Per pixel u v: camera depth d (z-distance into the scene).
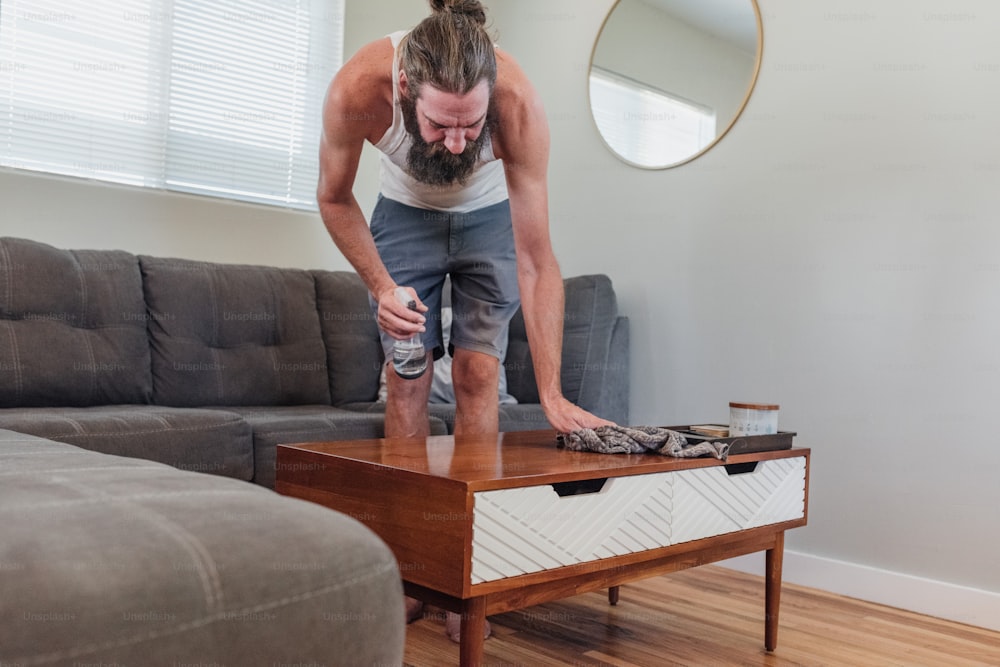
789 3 2.82
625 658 1.84
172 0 3.07
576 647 1.91
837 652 1.98
